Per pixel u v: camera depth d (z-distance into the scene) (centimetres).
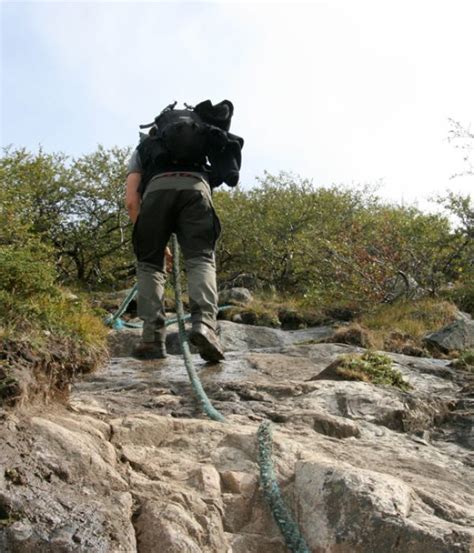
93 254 2169
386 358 620
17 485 267
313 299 1455
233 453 359
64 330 409
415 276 1477
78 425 334
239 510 316
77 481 287
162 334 640
